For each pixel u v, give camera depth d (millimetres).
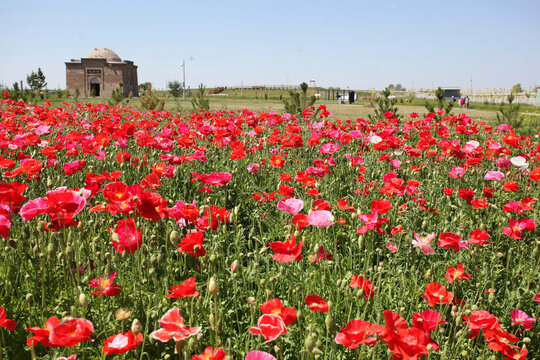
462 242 3193
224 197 4727
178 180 5023
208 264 2803
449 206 4773
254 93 99062
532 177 4902
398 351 1838
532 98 60156
